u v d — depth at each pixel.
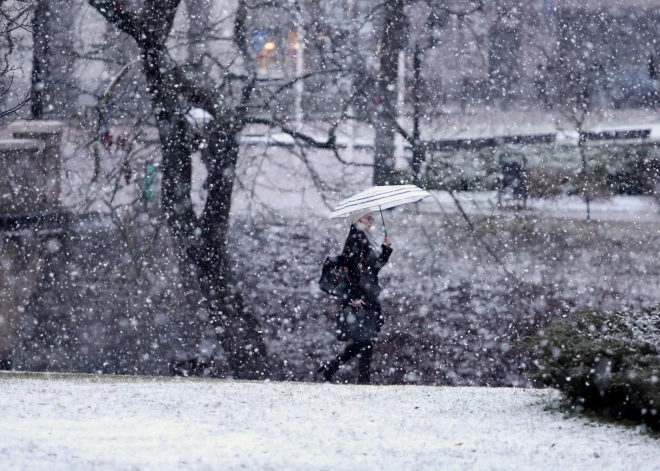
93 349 56.72
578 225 68.06
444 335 56.91
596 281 61.97
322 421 18.12
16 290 52.00
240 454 14.24
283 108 51.03
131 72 49.09
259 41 52.16
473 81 66.56
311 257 68.75
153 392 22.61
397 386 25.86
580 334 20.58
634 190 70.50
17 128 50.88
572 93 68.00
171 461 13.48
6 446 14.22
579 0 69.94
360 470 13.27
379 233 69.50
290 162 61.41
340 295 32.59
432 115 63.94
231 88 47.81
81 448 14.34
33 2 41.75
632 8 75.94
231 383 25.84
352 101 52.16
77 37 50.53
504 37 65.19
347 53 51.19
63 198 54.38
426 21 57.31
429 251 67.19
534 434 17.08
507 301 59.84
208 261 49.38
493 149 64.62
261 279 65.38
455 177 54.44
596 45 70.94
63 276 57.28
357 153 66.00
